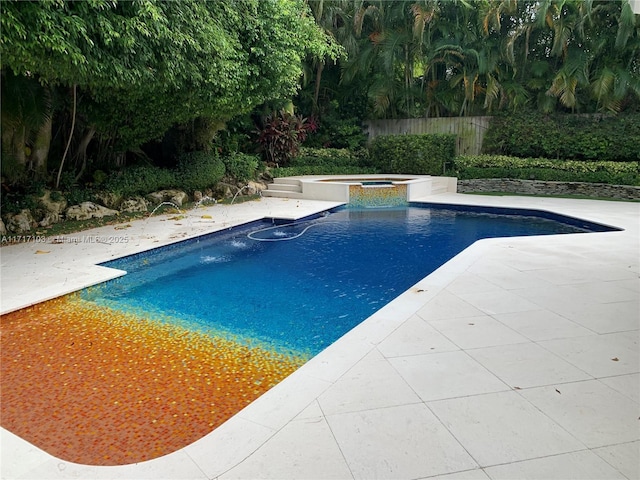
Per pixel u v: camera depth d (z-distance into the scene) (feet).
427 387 8.89
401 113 53.36
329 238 26.81
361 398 8.53
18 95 23.95
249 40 30.17
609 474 6.50
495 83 44.88
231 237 26.99
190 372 10.76
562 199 38.68
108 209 29.32
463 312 12.87
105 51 18.65
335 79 53.52
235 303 15.89
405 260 21.72
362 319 14.46
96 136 31.89
